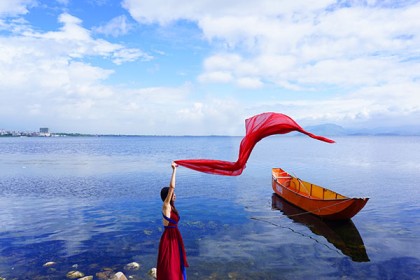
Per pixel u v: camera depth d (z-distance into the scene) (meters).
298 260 11.13
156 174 35.84
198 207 19.33
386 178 33.16
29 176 34.16
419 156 67.12
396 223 15.94
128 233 14.09
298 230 14.76
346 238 13.62
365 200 14.74
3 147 110.44
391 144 148.38
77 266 10.46
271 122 6.34
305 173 37.75
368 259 11.30
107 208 19.08
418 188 26.83
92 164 47.91
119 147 117.25
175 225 6.51
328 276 9.90
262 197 22.48
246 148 6.37
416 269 10.49
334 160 57.00
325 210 16.38
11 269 10.23
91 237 13.53
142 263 10.70
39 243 12.77
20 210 18.56
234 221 16.14
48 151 85.62
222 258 11.16
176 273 6.34
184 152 84.38
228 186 27.48
